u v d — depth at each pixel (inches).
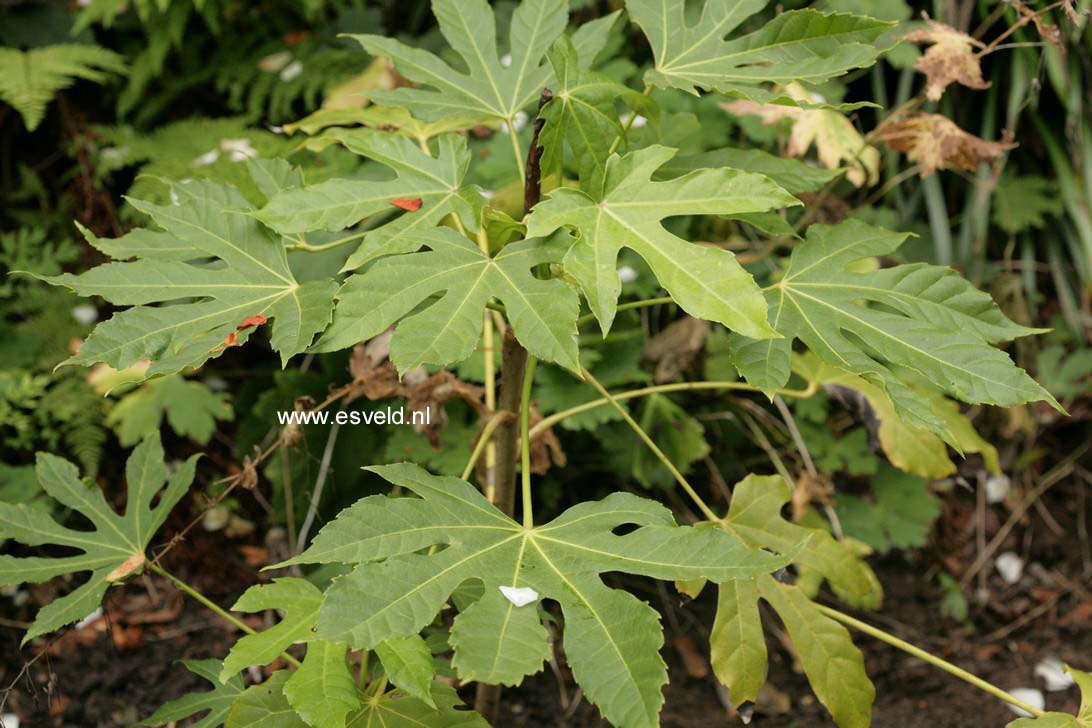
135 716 69.4
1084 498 91.3
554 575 44.2
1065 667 52.3
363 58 88.7
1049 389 90.0
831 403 85.7
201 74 91.3
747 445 85.2
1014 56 90.7
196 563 78.5
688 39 49.7
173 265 47.3
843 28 48.0
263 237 48.4
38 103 80.0
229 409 76.8
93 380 77.9
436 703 49.3
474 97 51.9
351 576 43.1
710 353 80.0
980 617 83.0
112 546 53.9
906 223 93.7
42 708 69.2
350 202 46.7
